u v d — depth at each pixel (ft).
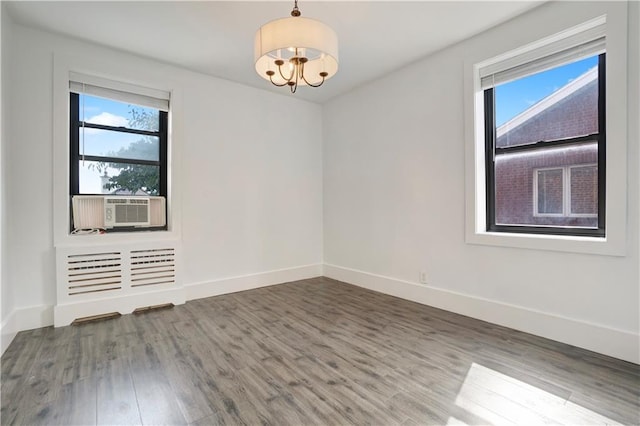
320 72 6.93
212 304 10.50
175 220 10.63
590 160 7.33
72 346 7.34
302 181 14.02
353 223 13.07
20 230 8.31
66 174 8.93
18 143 8.27
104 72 9.40
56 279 8.69
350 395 5.41
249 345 7.38
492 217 9.11
